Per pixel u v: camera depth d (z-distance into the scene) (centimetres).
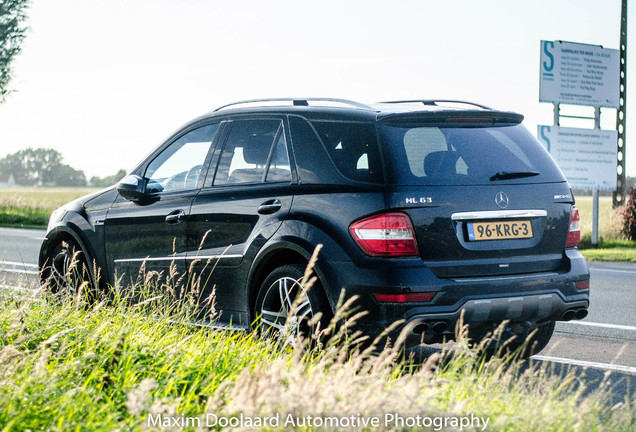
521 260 745
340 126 761
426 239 700
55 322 729
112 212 962
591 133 3478
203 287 838
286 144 794
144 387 452
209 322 812
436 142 745
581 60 3466
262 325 764
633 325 1140
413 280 685
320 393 446
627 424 534
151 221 904
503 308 717
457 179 727
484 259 725
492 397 544
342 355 564
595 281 1755
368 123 742
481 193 731
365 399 441
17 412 477
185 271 859
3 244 2500
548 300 746
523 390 582
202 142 897
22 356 559
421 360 815
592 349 956
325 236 715
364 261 693
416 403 446
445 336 729
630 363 877
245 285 791
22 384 518
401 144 726
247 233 792
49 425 473
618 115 3578
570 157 3434
